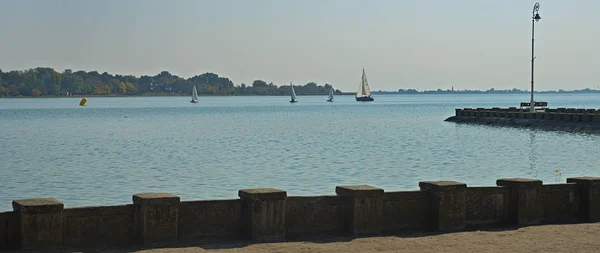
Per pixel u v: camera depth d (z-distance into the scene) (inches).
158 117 4987.7
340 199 535.8
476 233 544.1
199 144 2330.2
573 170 1467.8
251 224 504.7
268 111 6446.9
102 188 1231.5
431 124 3607.3
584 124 2706.7
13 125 3804.1
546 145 2113.7
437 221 553.6
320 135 2800.2
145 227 477.7
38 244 452.8
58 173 1476.4
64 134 2955.2
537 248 486.0
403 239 518.0
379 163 1651.1
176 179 1357.0
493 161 1680.6
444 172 1450.5
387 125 3575.3
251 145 2268.7
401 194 552.4
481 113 3508.9
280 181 1307.8
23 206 448.5
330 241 509.4
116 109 7268.7
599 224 584.1
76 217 467.8
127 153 1984.5
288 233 521.7
